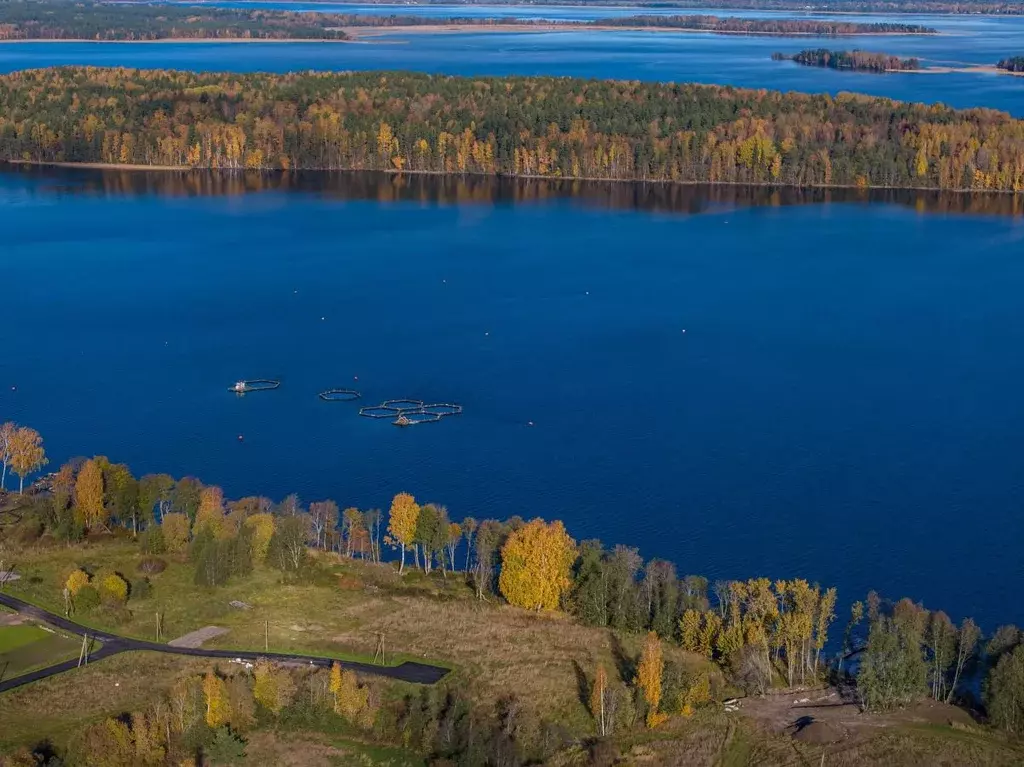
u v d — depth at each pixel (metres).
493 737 124.50
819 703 134.88
